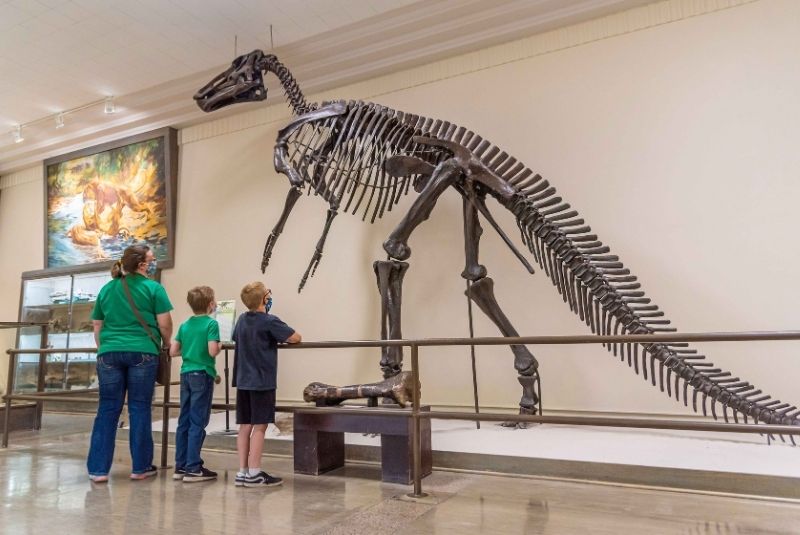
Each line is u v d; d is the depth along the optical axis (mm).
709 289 5289
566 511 3164
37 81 7691
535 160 6145
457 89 6676
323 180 5641
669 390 4152
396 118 5539
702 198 5398
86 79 7672
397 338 4953
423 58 6789
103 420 4027
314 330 7246
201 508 3332
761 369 5051
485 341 3275
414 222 5090
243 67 6473
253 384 3771
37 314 9242
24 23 6355
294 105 6359
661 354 4172
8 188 10617
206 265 8164
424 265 6582
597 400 5625
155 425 5941
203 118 8367
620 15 5906
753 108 5277
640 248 5594
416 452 3525
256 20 6383
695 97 5516
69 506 3406
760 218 5160
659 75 5688
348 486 3791
